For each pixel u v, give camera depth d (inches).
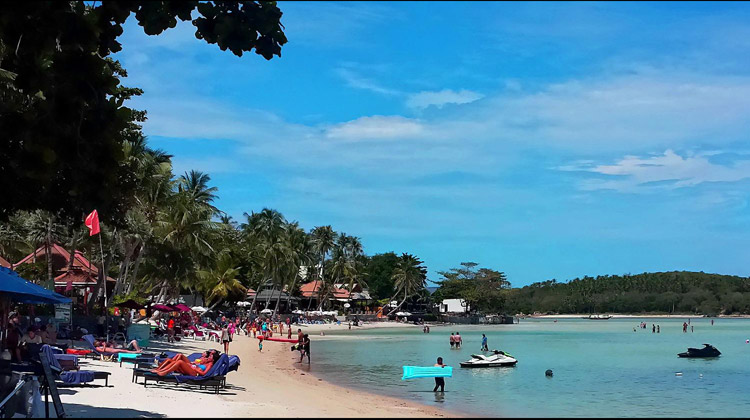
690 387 1264.8
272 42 486.9
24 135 470.6
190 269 2390.5
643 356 2081.7
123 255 2551.7
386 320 5438.0
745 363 1813.5
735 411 968.9
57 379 731.4
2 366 545.3
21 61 474.9
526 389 1193.4
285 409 737.0
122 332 1517.0
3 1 435.5
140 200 1877.5
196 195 2474.2
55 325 1289.4
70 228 556.1
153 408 650.8
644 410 971.3
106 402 669.9
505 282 6496.1
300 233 4562.0
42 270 2039.9
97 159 487.5
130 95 1582.2
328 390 1083.3
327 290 5275.6
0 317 684.1
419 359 1859.0
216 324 2938.0
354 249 5841.5
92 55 463.5
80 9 466.9
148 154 1881.2
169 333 1814.7
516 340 3198.8
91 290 2101.4
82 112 473.1
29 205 529.3
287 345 2386.8
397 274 5861.2
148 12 476.1
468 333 4003.4
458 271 6501.0
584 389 1206.9
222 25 469.4
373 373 1437.0
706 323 7150.6
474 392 1138.0
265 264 3868.1
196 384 871.7
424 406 949.8
